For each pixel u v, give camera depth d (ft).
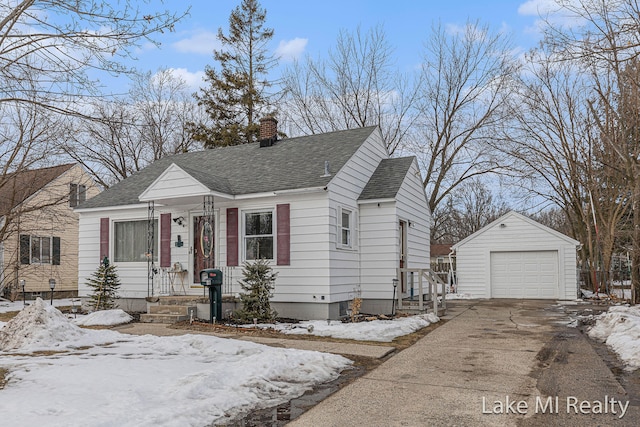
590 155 77.30
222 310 43.68
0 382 21.27
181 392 19.12
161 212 51.19
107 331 34.99
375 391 20.84
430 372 24.21
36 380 21.52
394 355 28.50
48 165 55.77
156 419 16.06
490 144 86.17
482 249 76.89
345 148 50.75
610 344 30.58
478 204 175.52
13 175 51.13
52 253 78.38
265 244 46.09
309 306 43.65
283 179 46.47
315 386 21.70
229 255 46.88
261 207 45.96
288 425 16.70
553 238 73.05
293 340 33.14
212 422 16.78
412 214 55.88
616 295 75.66
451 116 93.86
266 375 22.30
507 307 58.13
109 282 50.75
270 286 43.70
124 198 53.67
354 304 42.32
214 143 107.86
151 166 62.90
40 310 32.45
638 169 54.60
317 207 43.62
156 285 50.75
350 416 17.63
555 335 35.37
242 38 112.68
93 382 21.12
